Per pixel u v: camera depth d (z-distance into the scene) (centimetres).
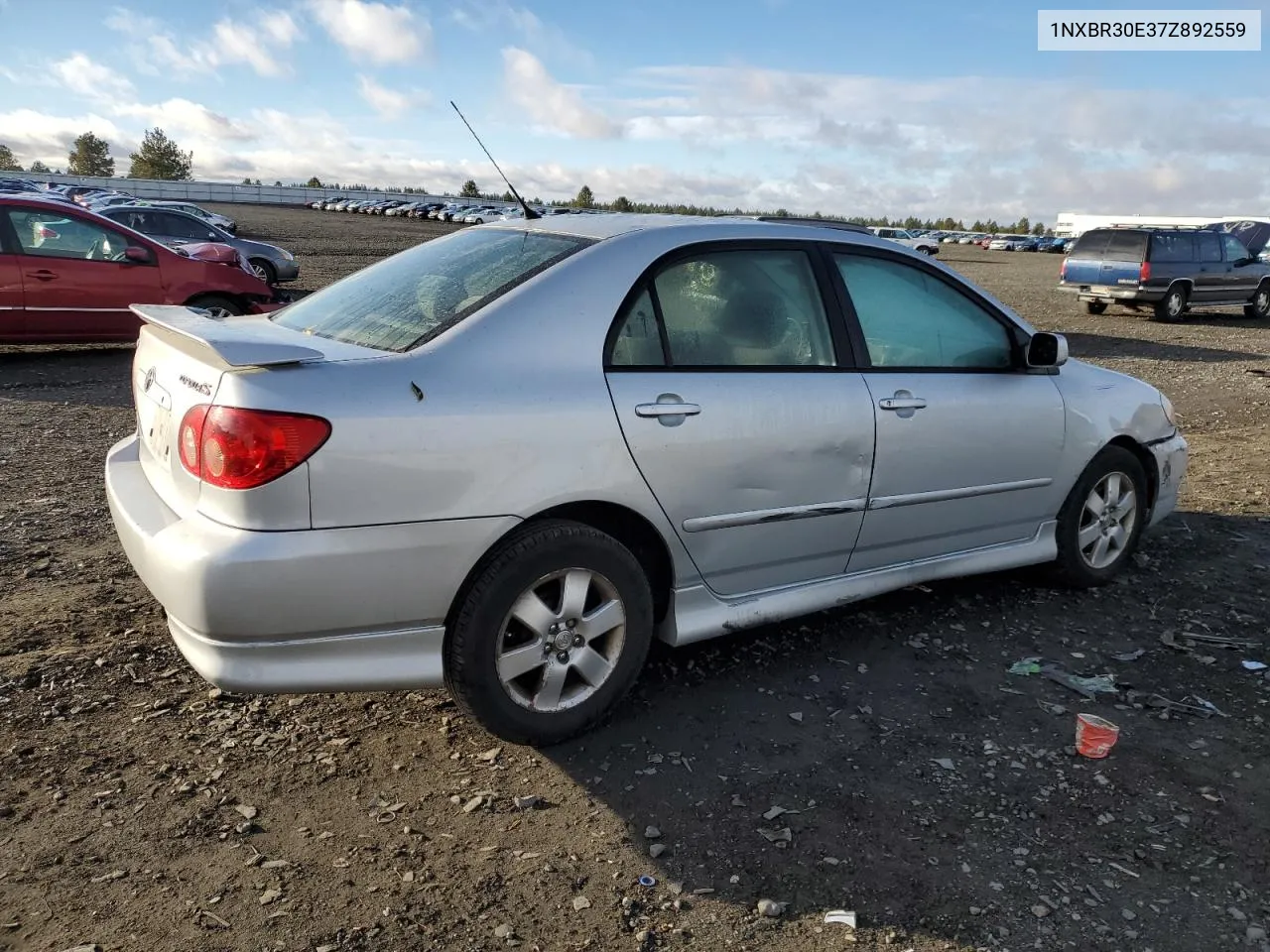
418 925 233
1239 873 261
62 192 3562
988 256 6272
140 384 335
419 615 282
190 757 301
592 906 242
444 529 278
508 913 239
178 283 1062
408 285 344
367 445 265
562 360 302
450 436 277
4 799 274
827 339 364
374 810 278
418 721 329
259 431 256
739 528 339
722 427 326
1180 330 1755
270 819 272
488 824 274
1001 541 430
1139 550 522
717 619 346
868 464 365
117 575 440
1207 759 318
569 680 316
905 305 392
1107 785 300
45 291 984
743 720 334
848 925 238
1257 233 3047
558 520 303
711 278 342
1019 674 374
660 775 300
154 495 300
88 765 294
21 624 384
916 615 428
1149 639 411
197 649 270
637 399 310
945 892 250
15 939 222
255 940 226
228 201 8488
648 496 314
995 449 405
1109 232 1927
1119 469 457
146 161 11156
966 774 305
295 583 261
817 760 311
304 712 332
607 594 314
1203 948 233
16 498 552
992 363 419
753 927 237
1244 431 870
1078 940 235
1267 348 1508
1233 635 416
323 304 359
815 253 370
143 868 250
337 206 8331
